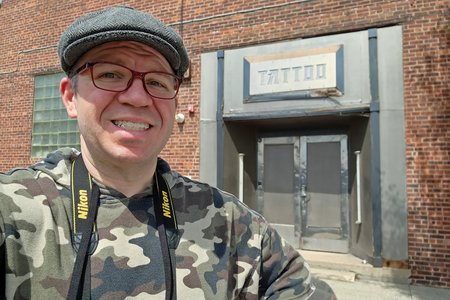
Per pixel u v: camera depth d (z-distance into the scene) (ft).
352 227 20.27
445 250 16.26
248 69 20.25
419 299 14.71
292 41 19.43
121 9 3.70
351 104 18.10
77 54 3.61
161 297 3.29
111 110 3.64
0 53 28.27
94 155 3.70
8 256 2.97
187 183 4.35
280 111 19.33
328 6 18.92
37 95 26.71
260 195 22.76
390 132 17.37
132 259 3.35
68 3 25.79
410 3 17.49
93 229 3.38
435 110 16.84
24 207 3.21
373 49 17.84
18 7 27.89
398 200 17.02
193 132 21.27
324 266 18.25
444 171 16.51
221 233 3.90
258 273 3.95
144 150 3.71
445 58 16.85
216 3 21.33
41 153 26.12
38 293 2.96
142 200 3.75
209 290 3.50
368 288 15.93
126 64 3.64
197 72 21.49
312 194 21.52
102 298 3.10
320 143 21.65
